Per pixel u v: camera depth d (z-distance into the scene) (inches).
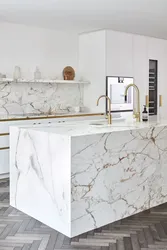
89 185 115.6
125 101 246.8
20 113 224.2
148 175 139.0
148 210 142.3
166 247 108.7
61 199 114.1
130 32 244.8
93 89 245.3
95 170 117.1
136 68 254.1
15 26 218.1
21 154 133.6
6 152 192.2
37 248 107.7
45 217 123.1
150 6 172.9
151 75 267.9
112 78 236.5
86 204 115.3
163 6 172.9
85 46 248.2
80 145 111.3
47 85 237.6
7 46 215.6
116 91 239.9
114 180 124.3
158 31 241.4
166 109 283.4
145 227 124.3
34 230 121.0
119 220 130.8
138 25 219.9
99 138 117.3
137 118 161.6
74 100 253.1
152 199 142.3
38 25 222.2
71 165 109.1
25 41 223.9
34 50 229.1
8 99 218.2
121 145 125.8
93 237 115.6
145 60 260.8
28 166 129.9
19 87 223.0
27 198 132.3
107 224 125.4
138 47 254.5
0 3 166.7
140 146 134.0
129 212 131.6
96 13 187.6
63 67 246.2
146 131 136.3
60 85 244.7
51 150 116.7
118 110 242.5
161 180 146.1
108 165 121.6
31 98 229.6
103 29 232.4
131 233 119.0
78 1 163.5
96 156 116.9
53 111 241.6
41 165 122.6
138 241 112.7
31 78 228.5
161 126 143.6
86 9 178.9
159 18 199.8
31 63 228.2
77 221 113.0
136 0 161.9
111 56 235.3
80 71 254.5
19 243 110.9
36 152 124.6
